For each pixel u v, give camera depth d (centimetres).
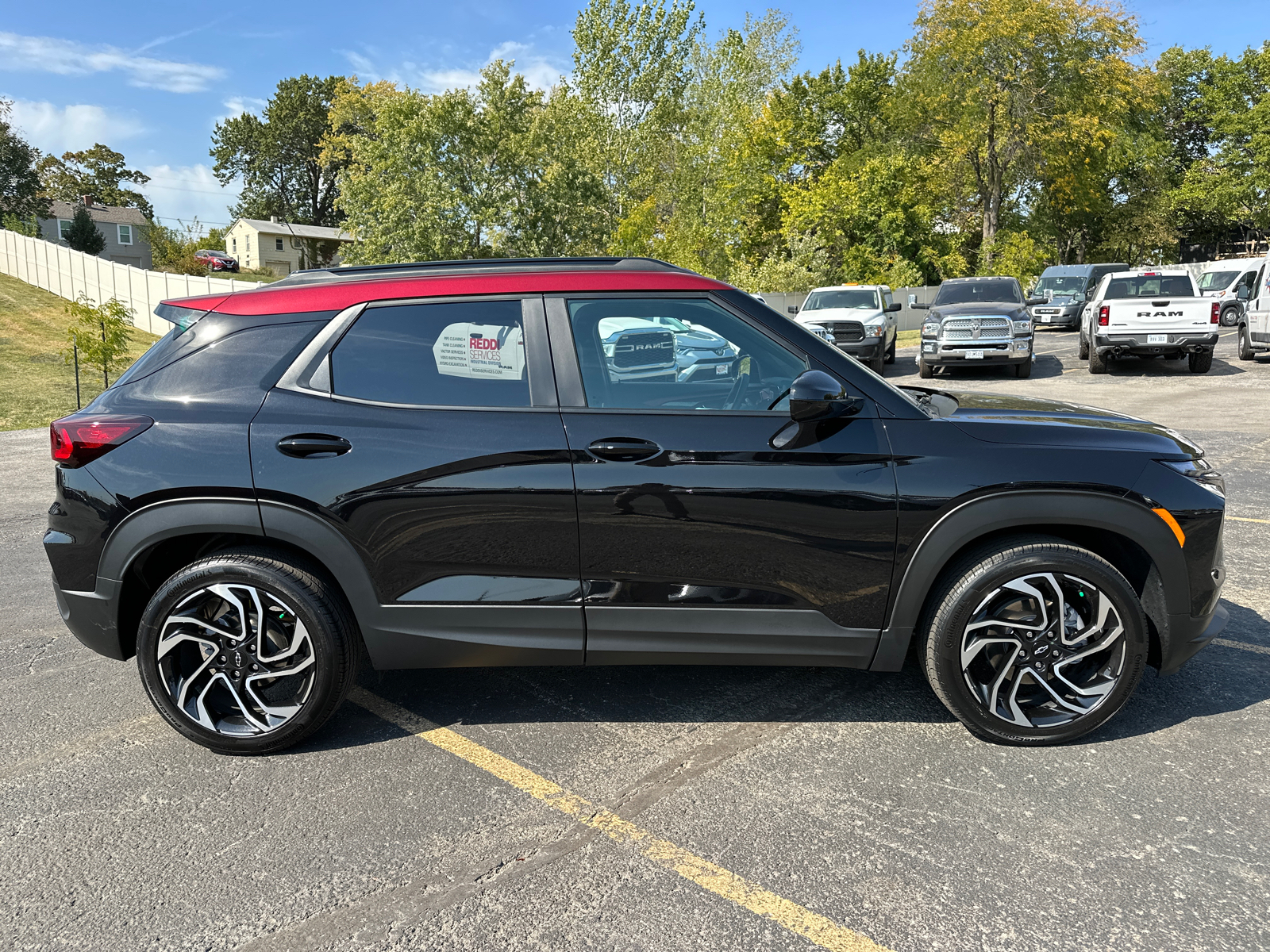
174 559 307
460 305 290
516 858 237
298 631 288
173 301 309
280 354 291
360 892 224
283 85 8075
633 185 4300
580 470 277
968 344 1455
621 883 226
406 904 219
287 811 263
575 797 268
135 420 287
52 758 298
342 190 3678
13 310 2909
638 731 311
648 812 258
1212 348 1413
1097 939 201
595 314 288
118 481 283
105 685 361
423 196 3453
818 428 278
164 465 282
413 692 348
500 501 279
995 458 277
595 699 338
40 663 385
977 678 291
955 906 213
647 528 278
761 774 279
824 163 4819
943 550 277
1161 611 286
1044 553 277
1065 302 2550
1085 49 3956
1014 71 4003
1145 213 5050
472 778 281
